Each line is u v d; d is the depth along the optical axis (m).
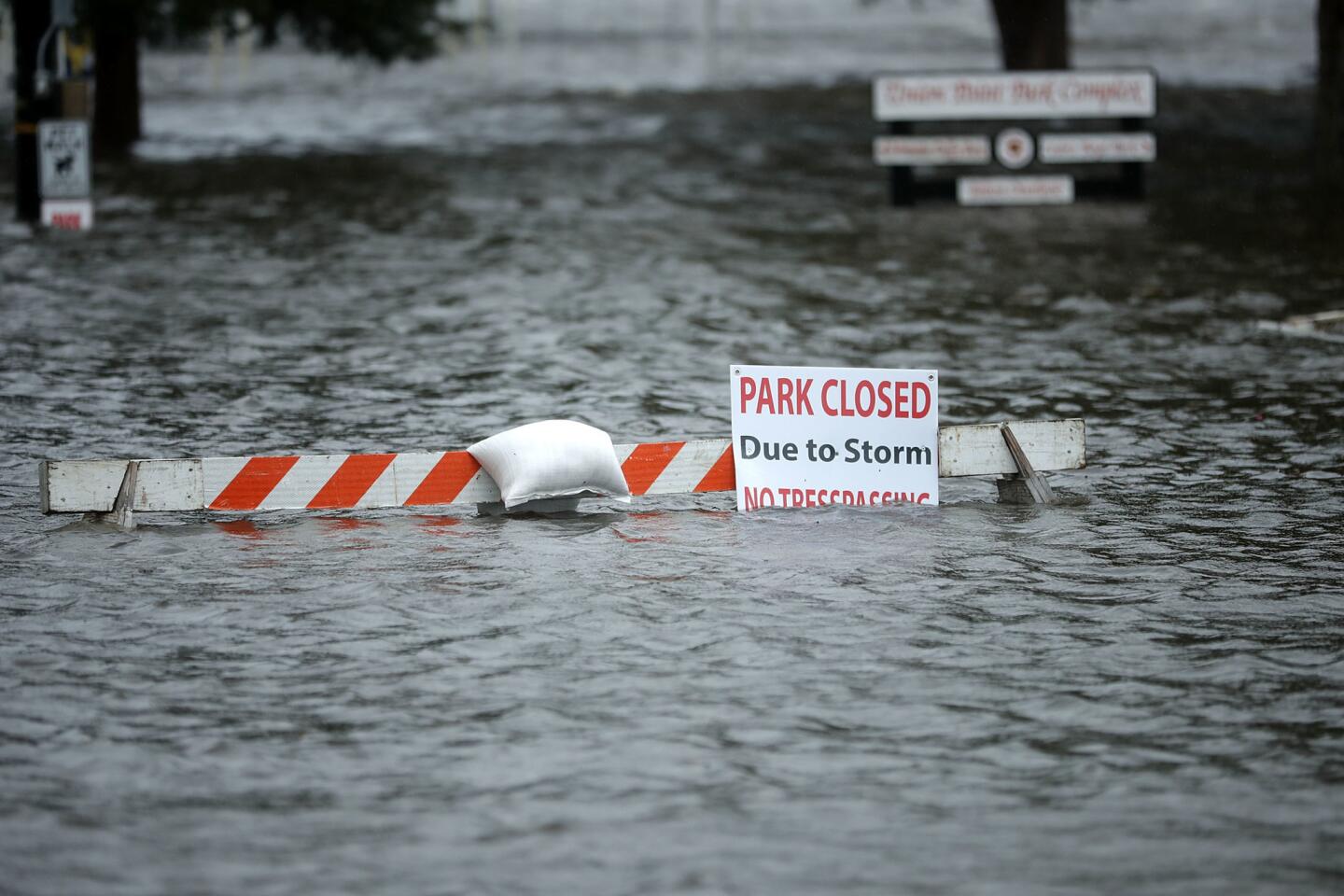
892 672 24.88
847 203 79.50
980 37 158.25
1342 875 18.81
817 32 166.38
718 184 84.81
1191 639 26.31
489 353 49.16
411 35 106.25
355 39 105.25
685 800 20.62
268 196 79.00
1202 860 19.16
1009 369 47.16
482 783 21.14
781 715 23.27
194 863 19.08
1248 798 20.78
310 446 38.88
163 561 30.39
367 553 30.95
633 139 100.19
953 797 20.75
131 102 97.38
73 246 65.50
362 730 22.81
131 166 88.69
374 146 97.56
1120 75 78.94
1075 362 47.91
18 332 50.50
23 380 44.78
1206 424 41.06
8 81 127.88
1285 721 23.14
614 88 126.38
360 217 73.56
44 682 24.47
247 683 24.47
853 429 34.50
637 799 20.67
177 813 20.38
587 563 30.36
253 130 105.00
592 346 50.03
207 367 46.84
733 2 193.00
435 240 68.50
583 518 33.72
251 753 22.06
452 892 18.39
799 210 77.50
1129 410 42.56
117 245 66.12
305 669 25.03
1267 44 146.12
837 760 21.83
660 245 68.12
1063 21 102.12
